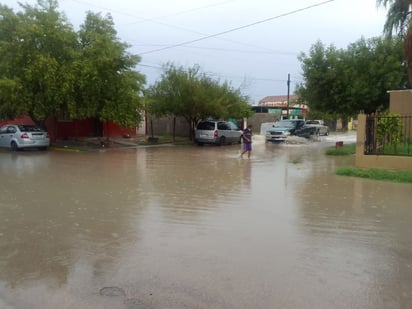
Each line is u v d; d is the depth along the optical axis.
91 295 4.40
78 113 22.83
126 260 5.39
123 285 4.64
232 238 6.31
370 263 5.26
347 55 23.08
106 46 22.70
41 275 4.95
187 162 17.25
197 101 27.98
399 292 4.42
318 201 9.06
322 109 24.77
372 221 7.33
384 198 9.32
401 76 21.94
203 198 9.46
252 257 5.47
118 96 23.58
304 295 4.35
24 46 21.20
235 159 18.55
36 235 6.54
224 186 11.13
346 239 6.27
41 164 16.33
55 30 21.81
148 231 6.71
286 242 6.11
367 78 22.38
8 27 22.03
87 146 25.47
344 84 22.84
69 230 6.80
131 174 13.51
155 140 28.86
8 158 18.69
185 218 7.57
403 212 7.98
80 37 23.62
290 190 10.47
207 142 27.98
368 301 4.22
